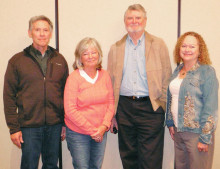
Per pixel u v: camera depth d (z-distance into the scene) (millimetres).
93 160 1804
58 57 1901
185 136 1742
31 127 1738
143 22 1868
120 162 2428
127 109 1965
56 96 1810
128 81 1941
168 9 2219
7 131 2375
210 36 2256
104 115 1729
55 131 1873
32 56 1743
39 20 1741
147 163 1974
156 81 1858
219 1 2215
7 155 2396
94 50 1654
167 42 2252
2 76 2303
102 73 1803
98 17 2242
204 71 1666
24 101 1722
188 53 1700
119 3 2221
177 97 1771
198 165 1700
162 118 1951
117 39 2258
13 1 2221
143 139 1968
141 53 1928
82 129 1624
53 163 1937
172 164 2410
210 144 1669
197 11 2227
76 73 1702
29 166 1802
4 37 2262
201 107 1666
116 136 2408
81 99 1644
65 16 2240
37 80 1729
